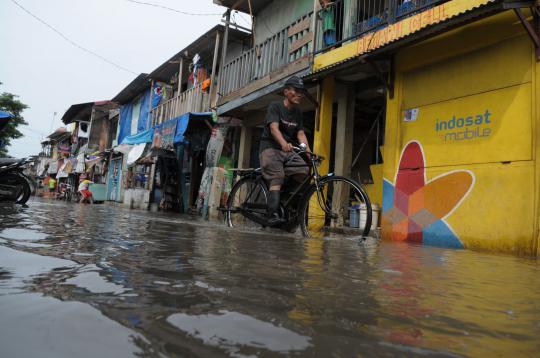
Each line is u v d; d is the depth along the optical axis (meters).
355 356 0.59
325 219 4.35
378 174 6.68
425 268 1.94
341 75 6.84
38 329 0.62
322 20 7.23
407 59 5.70
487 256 3.26
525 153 4.20
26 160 7.82
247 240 2.85
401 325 0.80
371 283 1.33
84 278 1.06
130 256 1.59
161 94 15.70
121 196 18.25
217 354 0.56
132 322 0.69
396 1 5.87
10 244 1.72
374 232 5.64
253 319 0.75
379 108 8.16
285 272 1.44
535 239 3.96
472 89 4.84
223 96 9.93
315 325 0.75
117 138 20.38
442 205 5.00
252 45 11.12
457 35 5.03
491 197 4.46
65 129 31.33
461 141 4.89
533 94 4.17
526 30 4.07
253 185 4.77
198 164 13.00
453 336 0.74
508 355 0.65
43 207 6.71
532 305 1.12
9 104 26.02
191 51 12.73
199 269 1.37
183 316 0.74
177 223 4.80
